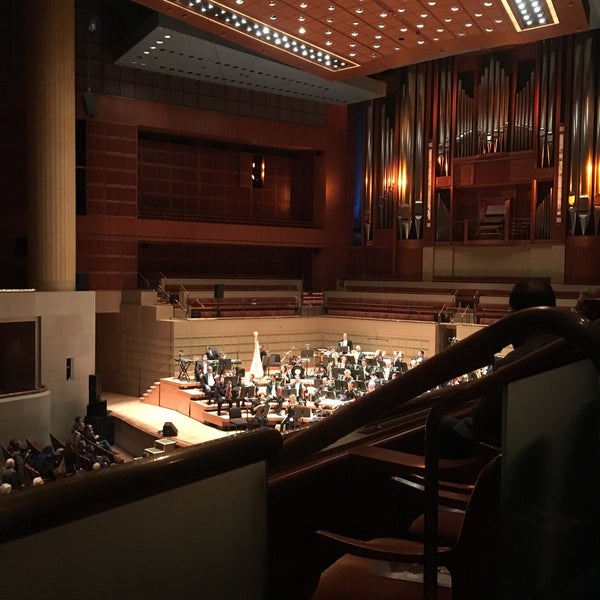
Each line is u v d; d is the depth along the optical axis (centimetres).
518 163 2831
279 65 2606
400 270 3219
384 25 1869
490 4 1692
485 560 210
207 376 2272
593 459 198
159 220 2895
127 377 2736
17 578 100
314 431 192
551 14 1750
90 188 2736
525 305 263
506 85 2817
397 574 247
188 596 126
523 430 169
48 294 2242
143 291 2686
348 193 3425
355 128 3409
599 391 197
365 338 2839
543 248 2777
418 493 259
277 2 1717
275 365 2498
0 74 2586
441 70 3006
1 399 2038
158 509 119
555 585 186
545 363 164
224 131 3036
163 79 2864
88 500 106
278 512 268
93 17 2536
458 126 2981
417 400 334
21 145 2638
